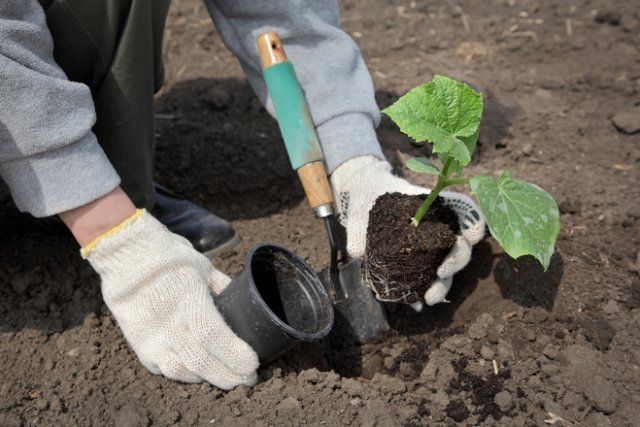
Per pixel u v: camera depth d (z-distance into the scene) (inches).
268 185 94.2
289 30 74.0
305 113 70.5
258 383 66.0
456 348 69.9
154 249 62.8
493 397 65.4
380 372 74.1
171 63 116.0
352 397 64.5
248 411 62.3
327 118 73.8
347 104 74.3
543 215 55.6
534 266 74.9
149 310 61.9
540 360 67.8
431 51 117.9
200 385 64.9
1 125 54.5
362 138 73.7
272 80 70.7
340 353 76.0
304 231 87.5
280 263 67.0
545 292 73.6
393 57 116.5
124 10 66.4
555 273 75.0
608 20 121.3
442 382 67.5
